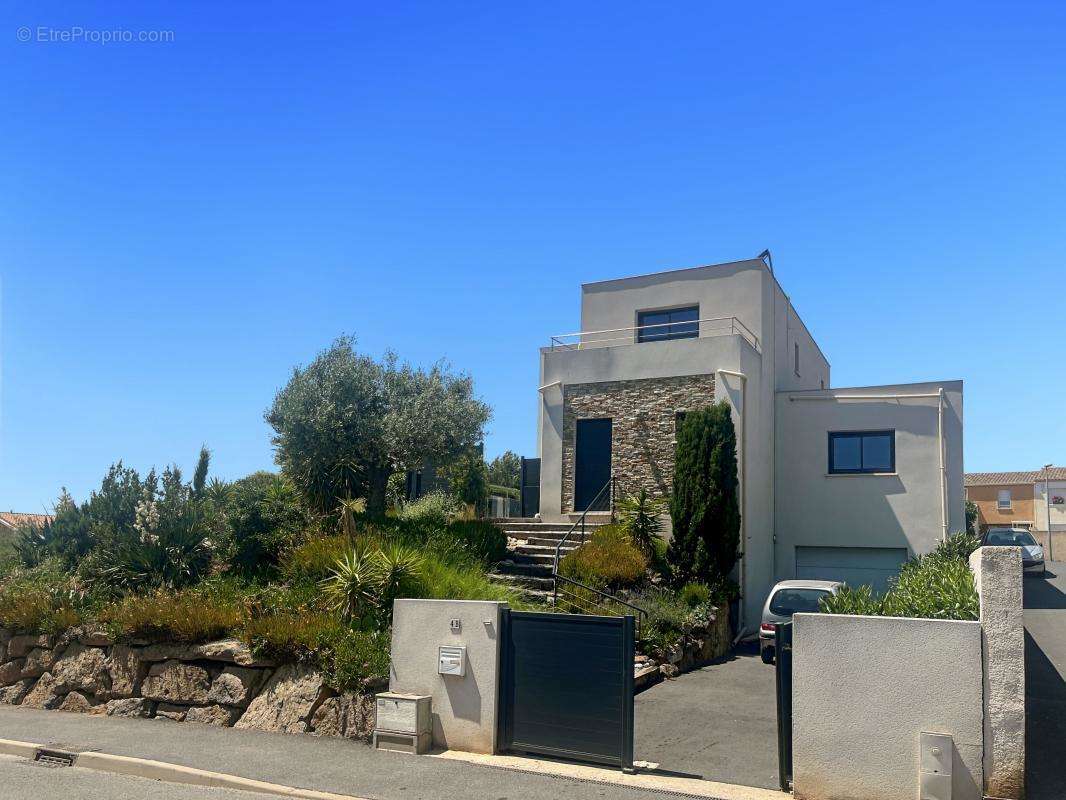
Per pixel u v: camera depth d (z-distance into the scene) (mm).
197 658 12117
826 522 22500
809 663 7910
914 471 21891
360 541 13711
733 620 19109
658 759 9539
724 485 19016
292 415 18906
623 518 18781
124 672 12680
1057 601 22703
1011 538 33000
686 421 19562
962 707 7430
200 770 9078
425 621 10023
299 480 18781
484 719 9570
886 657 7691
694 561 18688
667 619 15586
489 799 8008
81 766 9789
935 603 9359
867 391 22625
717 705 12328
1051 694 11664
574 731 9211
